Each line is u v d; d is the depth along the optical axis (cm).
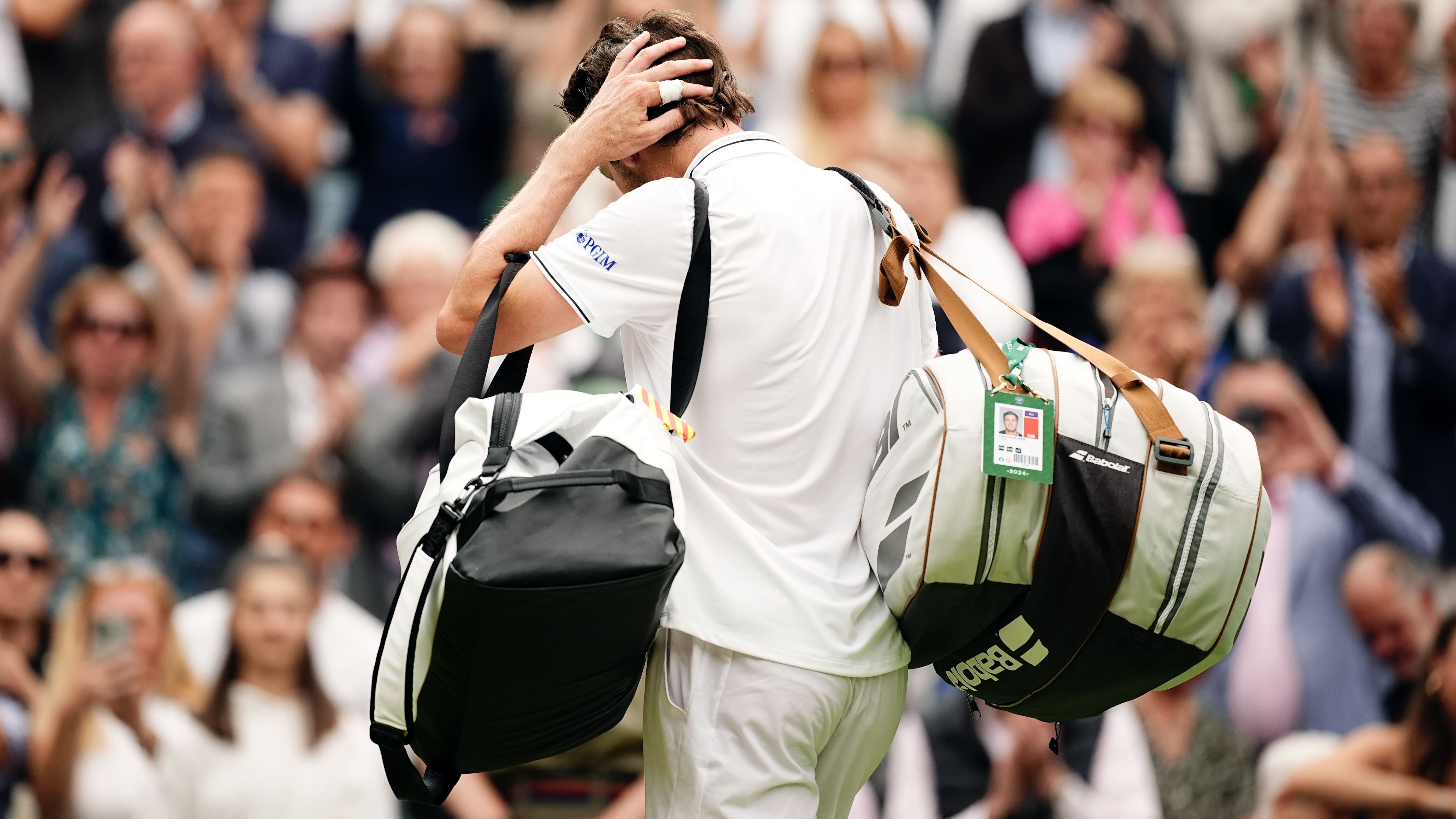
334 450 1966
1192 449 739
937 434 741
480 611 673
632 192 770
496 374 802
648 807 770
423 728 742
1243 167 2414
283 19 2319
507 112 2308
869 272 805
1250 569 745
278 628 1656
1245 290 2341
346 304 2034
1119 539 732
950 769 1742
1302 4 2464
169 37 2197
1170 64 2453
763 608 746
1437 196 2434
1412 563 1994
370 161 2273
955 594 745
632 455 718
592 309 754
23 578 1770
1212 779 1741
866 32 2356
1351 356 2252
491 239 772
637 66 804
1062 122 2320
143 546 1930
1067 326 2242
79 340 1939
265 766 1634
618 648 711
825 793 790
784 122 2311
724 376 764
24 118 2266
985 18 2406
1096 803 1705
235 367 2036
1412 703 1819
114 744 1648
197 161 2175
